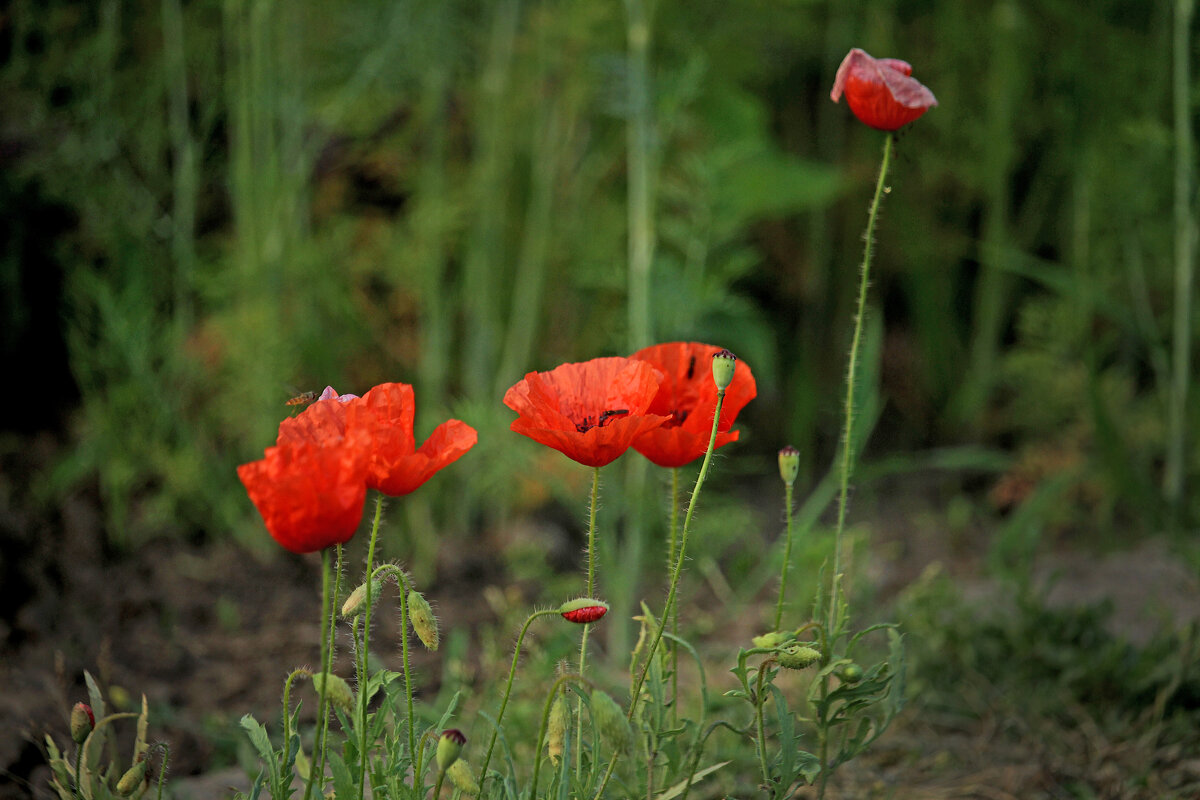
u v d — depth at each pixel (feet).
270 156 10.84
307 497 3.85
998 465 12.93
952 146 14.99
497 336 12.74
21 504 10.78
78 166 10.99
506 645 9.04
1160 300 14.20
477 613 10.15
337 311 11.81
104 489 11.21
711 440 4.67
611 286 12.22
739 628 10.22
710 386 5.03
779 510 13.55
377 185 13.08
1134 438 13.11
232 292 11.25
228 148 11.78
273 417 10.92
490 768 6.45
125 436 11.02
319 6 11.35
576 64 11.48
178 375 11.30
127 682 8.48
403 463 4.23
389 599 10.25
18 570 9.43
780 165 11.38
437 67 11.43
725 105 11.52
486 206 11.75
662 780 5.32
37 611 9.10
